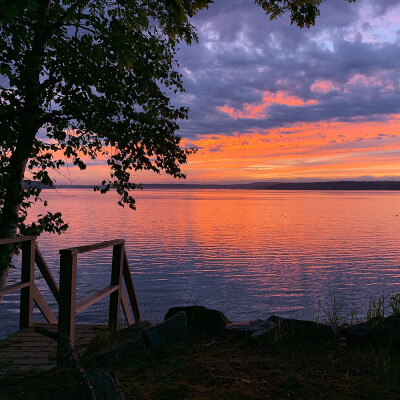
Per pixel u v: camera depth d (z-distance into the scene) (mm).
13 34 6754
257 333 5219
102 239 72812
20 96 7219
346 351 4809
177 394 3781
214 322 5727
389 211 182375
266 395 3738
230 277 41562
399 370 4148
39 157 8062
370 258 55438
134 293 8039
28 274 7121
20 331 6789
